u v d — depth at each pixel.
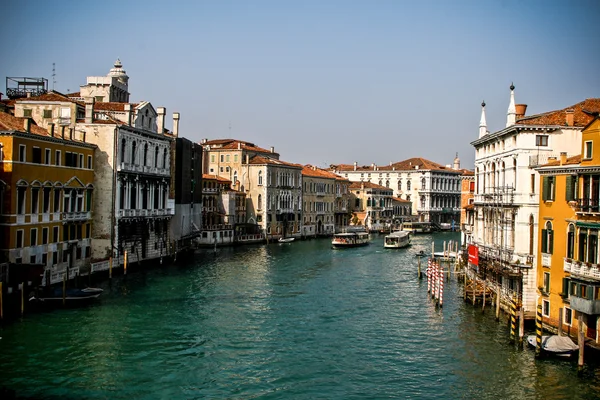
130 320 33.53
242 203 88.19
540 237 30.91
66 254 43.53
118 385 24.05
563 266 28.48
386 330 32.78
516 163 34.97
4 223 35.91
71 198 44.25
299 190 99.19
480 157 44.44
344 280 49.59
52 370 25.36
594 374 25.03
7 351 27.42
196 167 71.44
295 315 36.12
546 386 24.09
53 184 41.00
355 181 136.25
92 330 31.22
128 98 71.94
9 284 34.19
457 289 45.38
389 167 139.50
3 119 38.41
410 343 30.27
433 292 41.47
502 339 30.42
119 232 49.56
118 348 28.53
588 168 26.61
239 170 90.06
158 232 58.88
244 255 67.88
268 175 89.19
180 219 64.69
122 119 52.19
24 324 31.59
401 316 35.97
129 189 51.28
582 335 24.78
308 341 30.62
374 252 74.06
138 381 24.53
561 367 26.00
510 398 23.14
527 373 25.50
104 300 38.25
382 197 122.38
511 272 32.53
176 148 63.16
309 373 25.94
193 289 43.44
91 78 64.75
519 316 29.81
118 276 47.75
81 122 49.19
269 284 46.84
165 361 26.98
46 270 38.78
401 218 127.88
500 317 34.94
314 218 104.50
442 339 30.88
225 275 50.97
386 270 56.25
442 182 138.25
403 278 51.06
